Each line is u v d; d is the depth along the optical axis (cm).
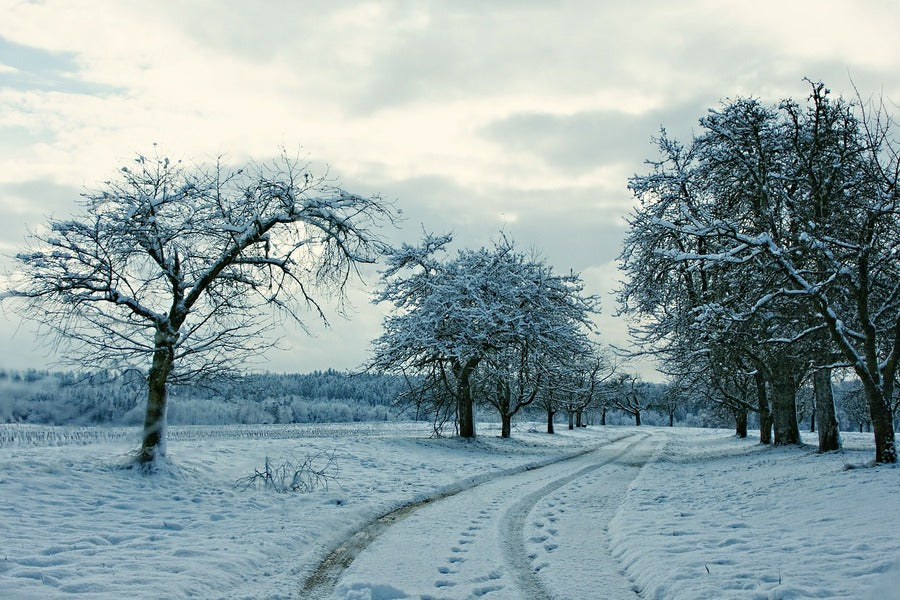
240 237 1555
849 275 1383
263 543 908
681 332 2250
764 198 1639
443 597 685
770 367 2458
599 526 1088
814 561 698
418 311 3142
